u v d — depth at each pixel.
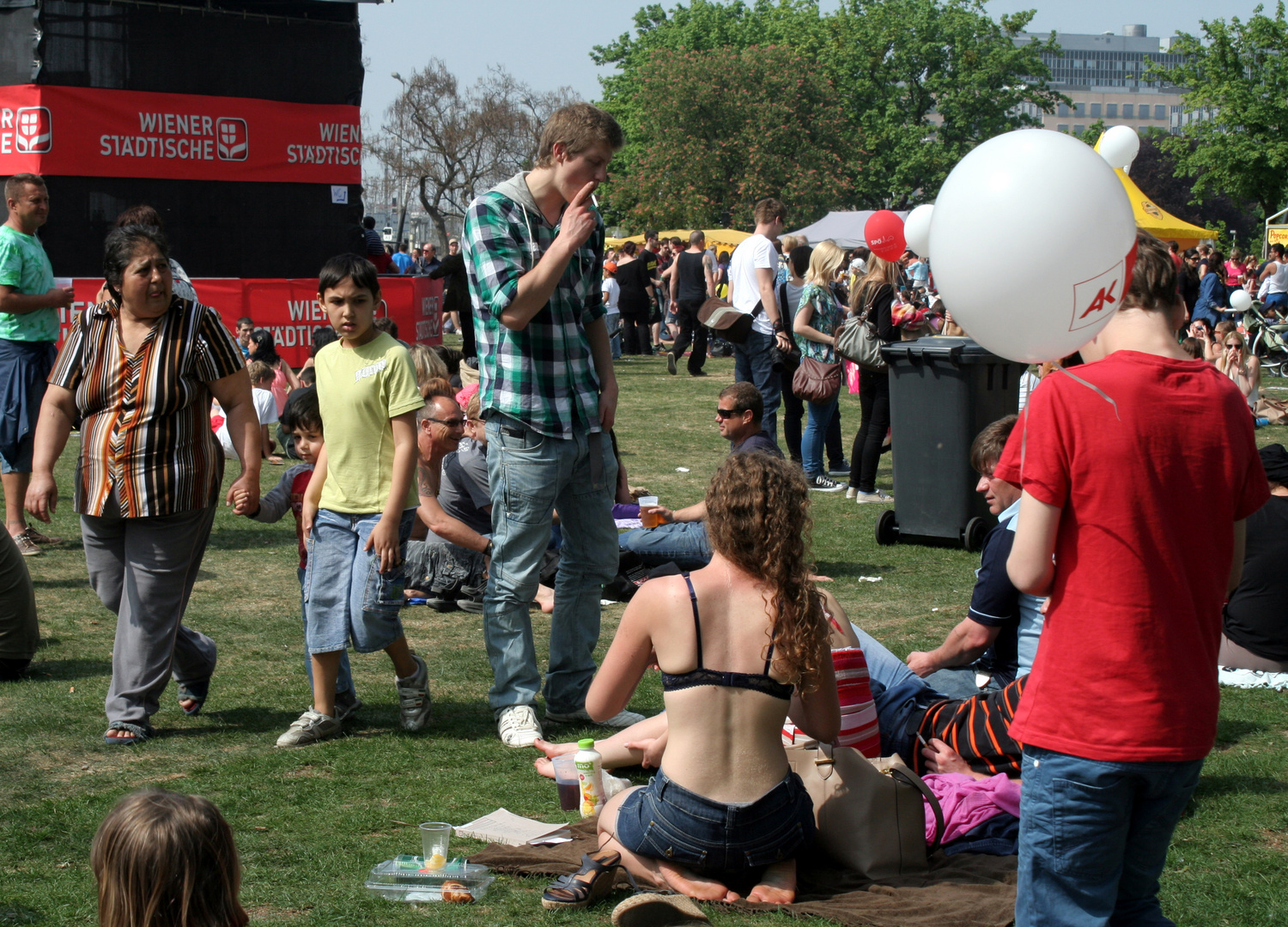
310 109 15.43
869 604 6.84
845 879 3.44
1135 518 2.42
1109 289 2.62
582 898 3.25
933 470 8.12
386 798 4.11
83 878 3.42
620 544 7.03
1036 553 2.48
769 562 3.25
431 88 55.19
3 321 7.40
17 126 13.68
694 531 7.03
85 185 14.00
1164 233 25.38
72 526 8.34
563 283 4.73
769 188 62.62
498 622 4.80
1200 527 2.45
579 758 3.95
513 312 4.47
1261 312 21.98
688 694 3.29
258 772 4.32
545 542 4.79
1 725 4.70
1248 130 48.88
